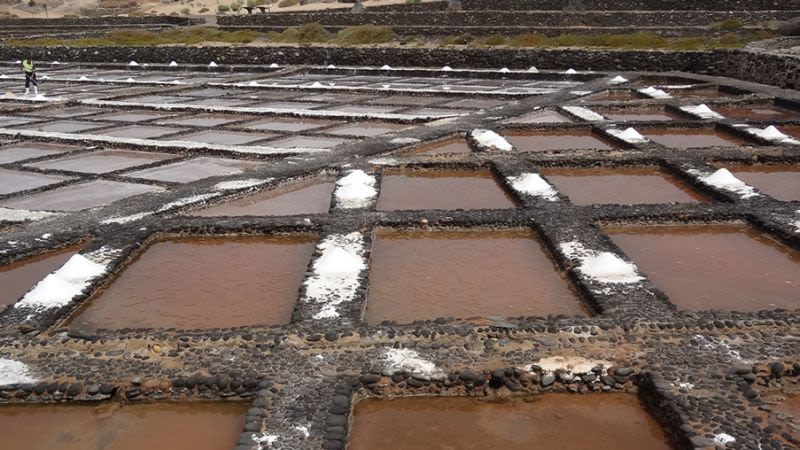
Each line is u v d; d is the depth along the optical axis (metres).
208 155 8.71
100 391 3.11
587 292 3.96
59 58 23.61
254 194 6.54
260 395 2.98
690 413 2.78
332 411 2.87
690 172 6.70
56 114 12.62
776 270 4.47
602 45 19.25
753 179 6.71
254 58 20.89
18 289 4.48
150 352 3.38
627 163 7.35
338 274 4.27
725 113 10.81
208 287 4.39
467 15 27.36
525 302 4.01
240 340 3.45
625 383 3.11
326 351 3.34
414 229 5.40
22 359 3.35
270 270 4.67
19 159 8.74
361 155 7.88
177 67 20.91
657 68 15.85
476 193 6.48
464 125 9.74
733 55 14.51
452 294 4.15
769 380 3.07
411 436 2.87
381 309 3.95
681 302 4.00
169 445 2.86
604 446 2.78
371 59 19.36
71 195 6.96
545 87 14.95
